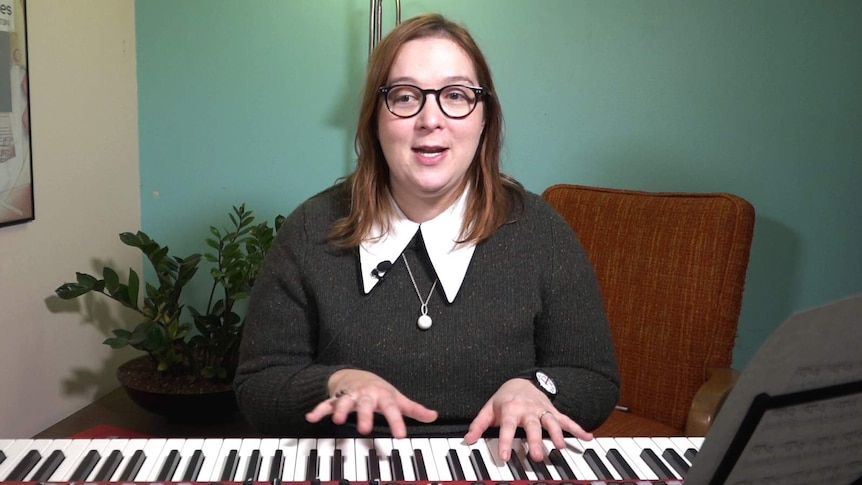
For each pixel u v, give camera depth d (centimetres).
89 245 197
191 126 215
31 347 178
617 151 209
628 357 172
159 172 219
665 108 205
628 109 207
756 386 57
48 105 178
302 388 106
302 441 91
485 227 120
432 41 116
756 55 201
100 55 197
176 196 220
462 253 120
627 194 182
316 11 208
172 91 214
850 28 198
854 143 203
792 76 202
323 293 119
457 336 116
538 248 124
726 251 163
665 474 86
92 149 196
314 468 84
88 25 191
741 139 205
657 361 168
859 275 209
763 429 59
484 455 89
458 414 117
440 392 116
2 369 168
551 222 127
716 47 202
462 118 114
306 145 214
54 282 185
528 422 89
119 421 191
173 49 212
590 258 180
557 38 205
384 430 116
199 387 182
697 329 163
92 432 155
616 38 204
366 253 119
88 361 201
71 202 189
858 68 200
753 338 213
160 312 188
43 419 184
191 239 221
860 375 59
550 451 91
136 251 219
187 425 189
